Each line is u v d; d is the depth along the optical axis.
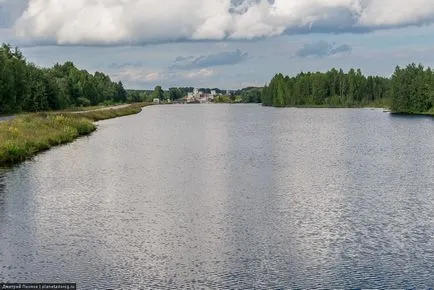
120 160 44.91
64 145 56.88
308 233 22.12
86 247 20.06
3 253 19.28
